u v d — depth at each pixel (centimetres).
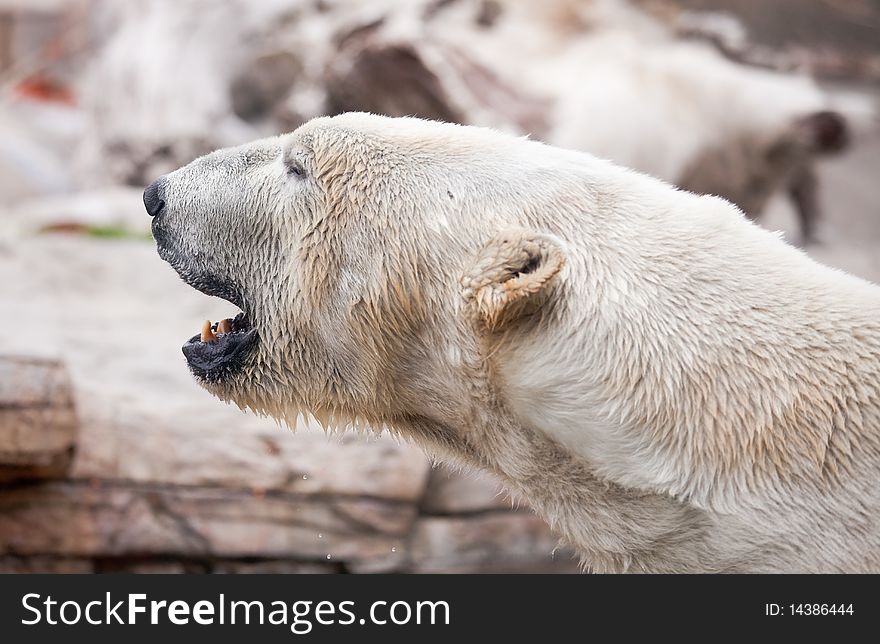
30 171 3669
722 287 802
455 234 838
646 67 2872
